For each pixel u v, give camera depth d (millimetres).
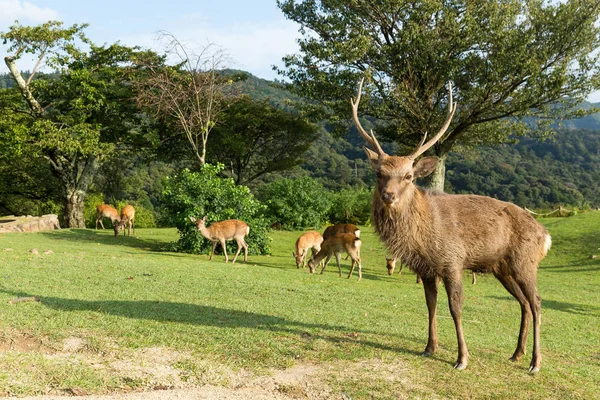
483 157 80125
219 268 12828
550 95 22125
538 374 5734
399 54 23078
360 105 23672
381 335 6750
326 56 23359
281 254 20250
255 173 38344
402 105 22266
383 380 5172
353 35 23578
